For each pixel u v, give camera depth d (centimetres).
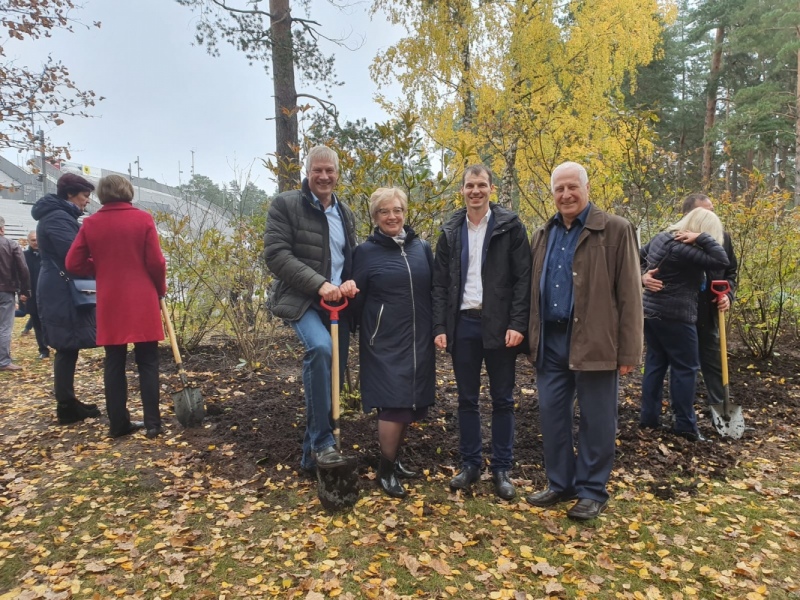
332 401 307
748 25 1909
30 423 426
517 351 314
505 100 1053
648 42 1093
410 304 303
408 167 420
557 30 1079
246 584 234
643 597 227
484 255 302
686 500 308
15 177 3578
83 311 409
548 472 307
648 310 389
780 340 666
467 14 1071
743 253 577
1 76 708
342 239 321
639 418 433
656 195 625
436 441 381
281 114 853
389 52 1123
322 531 273
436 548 261
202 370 576
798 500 309
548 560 253
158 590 229
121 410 387
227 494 311
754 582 237
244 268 575
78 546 260
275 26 862
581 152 602
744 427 413
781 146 2233
